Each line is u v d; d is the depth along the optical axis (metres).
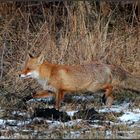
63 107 30.25
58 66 30.39
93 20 39.94
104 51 35.78
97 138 22.23
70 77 30.27
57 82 30.11
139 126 25.47
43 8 40.38
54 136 23.11
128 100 32.50
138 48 36.78
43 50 35.84
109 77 31.08
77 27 37.47
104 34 36.97
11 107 30.20
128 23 39.78
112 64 33.19
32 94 32.41
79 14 38.38
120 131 24.33
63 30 38.53
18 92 33.34
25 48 37.00
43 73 30.11
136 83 31.88
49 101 31.92
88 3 40.34
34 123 25.84
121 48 36.34
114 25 40.06
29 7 41.91
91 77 30.80
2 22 39.62
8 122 26.28
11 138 22.61
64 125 25.06
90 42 36.00
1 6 40.75
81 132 24.03
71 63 35.09
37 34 37.12
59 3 41.12
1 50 37.38
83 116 27.19
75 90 30.67
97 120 26.73
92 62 31.20
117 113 28.33
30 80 34.12
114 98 32.81
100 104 31.12
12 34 38.03
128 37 37.56
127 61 35.78
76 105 30.72
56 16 40.88
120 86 31.62
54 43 36.28
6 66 36.47
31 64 30.00
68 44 36.03
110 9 40.75
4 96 32.41
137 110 29.66
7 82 34.53
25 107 30.16
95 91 31.22
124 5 42.56
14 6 40.81
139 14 40.81
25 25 39.59
